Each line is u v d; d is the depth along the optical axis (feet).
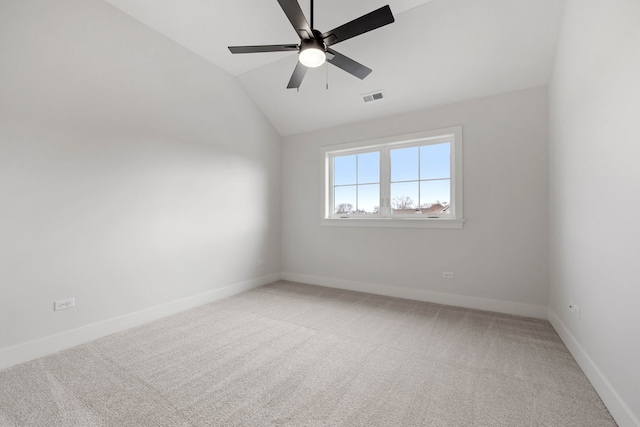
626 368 4.46
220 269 11.80
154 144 9.54
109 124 8.38
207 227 11.28
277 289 13.16
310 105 12.76
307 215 14.37
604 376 5.21
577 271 6.61
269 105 13.52
